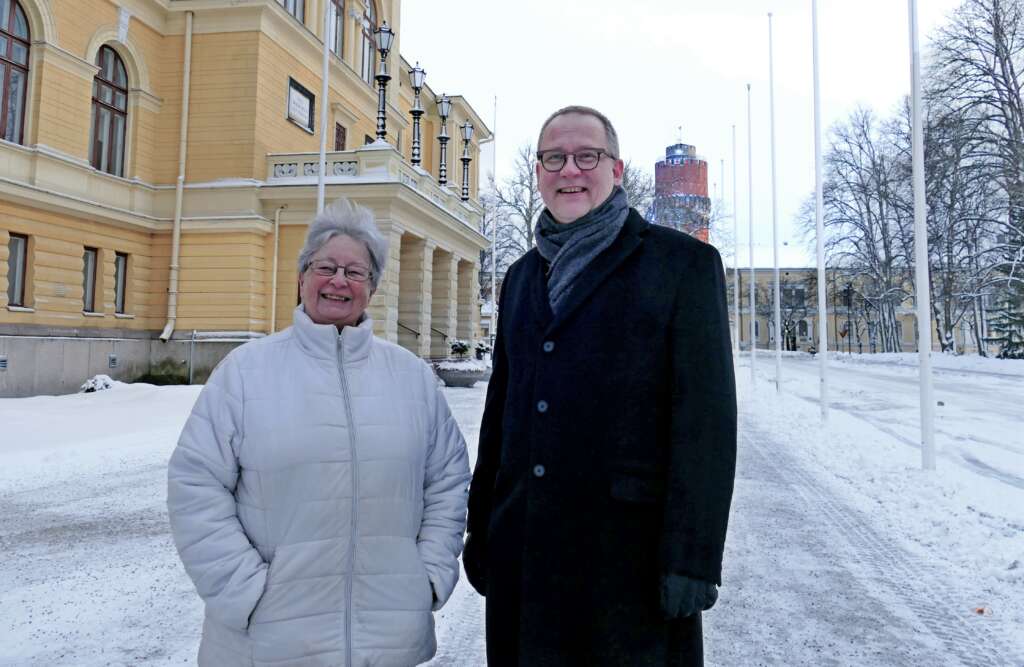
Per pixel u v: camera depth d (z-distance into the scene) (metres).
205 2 19.44
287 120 21.12
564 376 1.89
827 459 9.54
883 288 44.00
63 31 16.45
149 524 5.98
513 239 43.22
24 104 15.84
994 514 6.44
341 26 25.14
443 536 2.17
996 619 4.06
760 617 4.11
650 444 1.81
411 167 21.33
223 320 19.20
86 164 17.06
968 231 34.41
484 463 2.26
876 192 42.81
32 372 15.43
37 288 15.88
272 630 1.86
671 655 1.77
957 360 35.00
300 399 1.98
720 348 1.80
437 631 3.92
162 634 3.75
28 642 3.64
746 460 9.56
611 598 1.75
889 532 5.94
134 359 18.73
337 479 1.94
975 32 30.31
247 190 19.25
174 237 19.28
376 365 2.15
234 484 1.97
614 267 1.92
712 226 44.78
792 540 5.71
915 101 8.66
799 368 37.94
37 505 6.64
